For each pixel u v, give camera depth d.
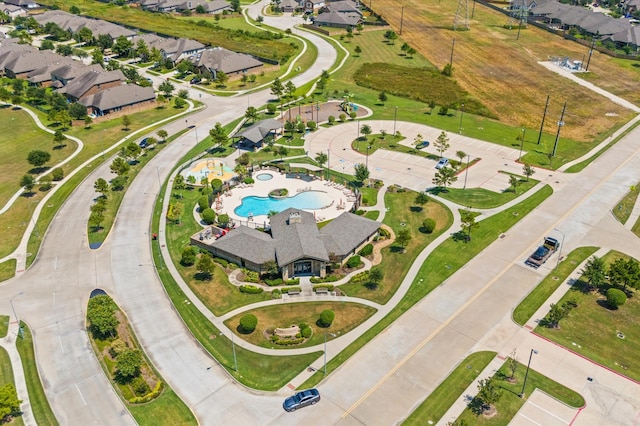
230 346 81.38
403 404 70.94
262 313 88.00
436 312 87.62
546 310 87.62
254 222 113.00
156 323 86.25
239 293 93.00
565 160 140.50
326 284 94.81
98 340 82.94
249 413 70.06
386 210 118.38
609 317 86.12
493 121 166.50
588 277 90.25
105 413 70.44
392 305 89.50
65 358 79.62
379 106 180.50
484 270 97.75
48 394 73.50
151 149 150.12
